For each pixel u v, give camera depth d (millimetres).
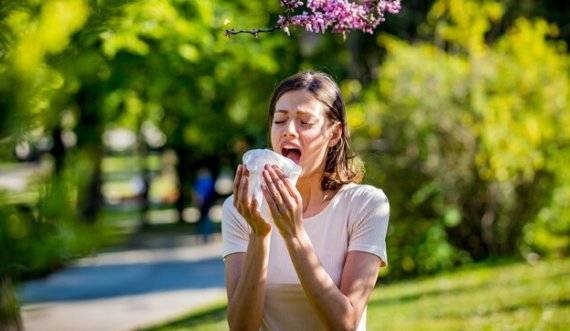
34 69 1459
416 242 11578
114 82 10148
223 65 10875
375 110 11586
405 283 10945
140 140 28578
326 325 2408
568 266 10570
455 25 13500
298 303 2592
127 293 12922
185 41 9125
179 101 15844
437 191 11461
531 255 11883
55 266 1468
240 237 2703
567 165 11844
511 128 11469
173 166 29875
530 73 11680
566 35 17500
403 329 7027
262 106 19625
